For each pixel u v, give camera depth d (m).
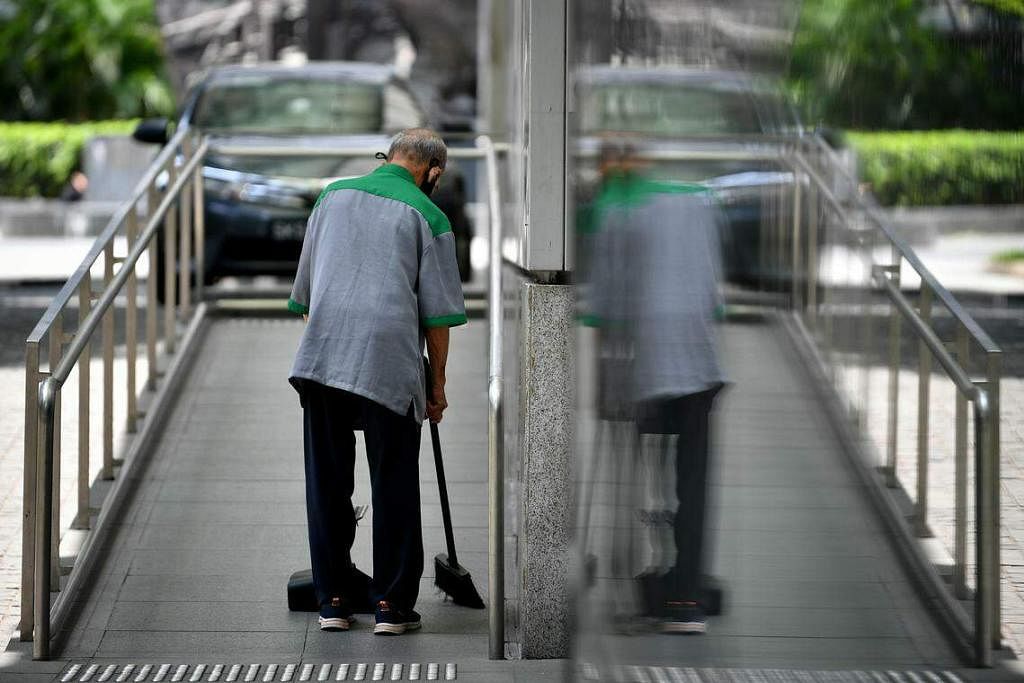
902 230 4.89
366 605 11.26
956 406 6.84
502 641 10.02
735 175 5.34
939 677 6.40
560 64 9.88
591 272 6.80
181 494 13.67
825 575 5.98
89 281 11.90
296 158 21.05
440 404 11.12
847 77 4.93
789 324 5.34
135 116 70.56
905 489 6.30
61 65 69.62
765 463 5.68
